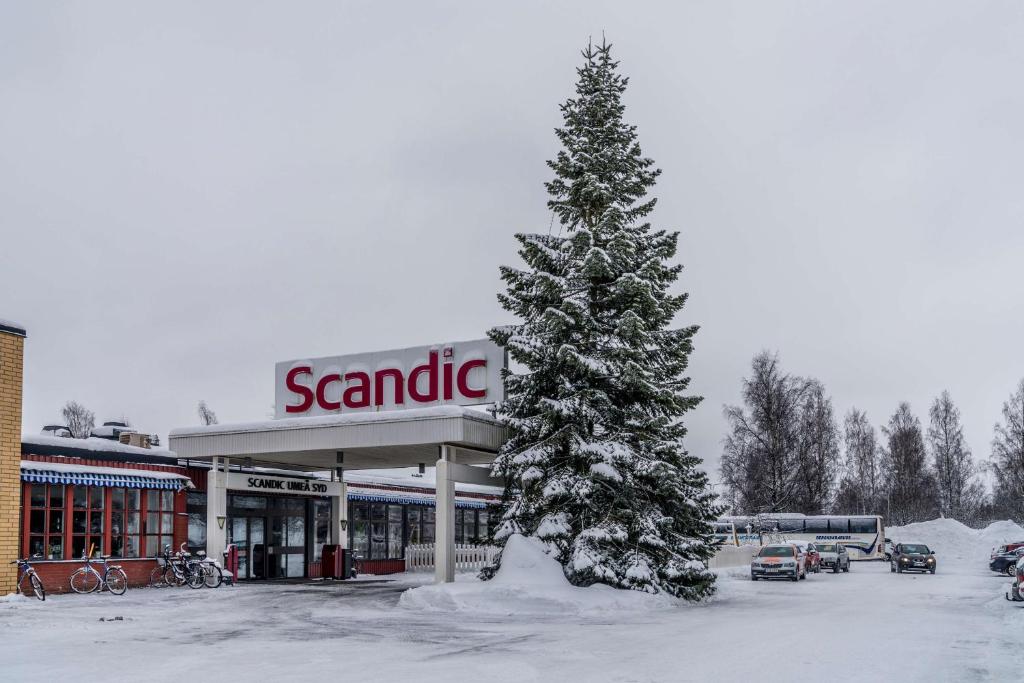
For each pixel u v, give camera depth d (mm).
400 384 29406
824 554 48094
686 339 27844
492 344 28453
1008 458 84938
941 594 29578
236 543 32969
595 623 19266
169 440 30812
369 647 15023
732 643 15594
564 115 28953
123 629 17688
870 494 99312
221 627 18109
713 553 27141
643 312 26672
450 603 22062
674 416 27922
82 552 27453
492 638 16375
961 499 96250
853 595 29141
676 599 24531
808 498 71312
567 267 27594
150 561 29438
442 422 26609
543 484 25625
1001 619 20328
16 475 24453
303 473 36375
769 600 26781
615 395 26969
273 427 29156
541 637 16547
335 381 30344
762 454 69375
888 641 15922
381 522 41594
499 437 28406
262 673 12172
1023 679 11789
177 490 30156
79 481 26938
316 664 13039
